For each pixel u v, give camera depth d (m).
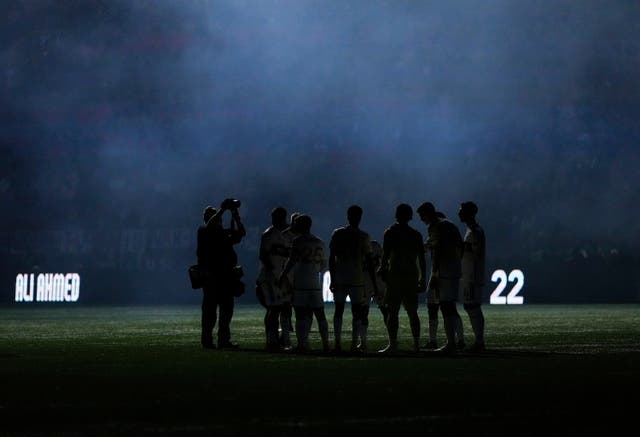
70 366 32.38
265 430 18.52
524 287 114.69
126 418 20.20
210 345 41.56
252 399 23.16
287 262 39.94
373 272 39.03
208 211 42.69
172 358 35.50
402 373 29.11
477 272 38.66
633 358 34.56
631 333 51.50
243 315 78.75
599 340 45.84
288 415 20.50
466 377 27.84
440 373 29.06
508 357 35.22
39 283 120.81
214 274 41.44
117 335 51.59
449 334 37.78
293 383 26.55
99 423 19.53
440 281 37.66
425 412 20.78
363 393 24.19
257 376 28.48
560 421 19.33
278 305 39.81
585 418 19.70
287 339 41.81
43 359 35.50
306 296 39.06
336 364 32.38
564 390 24.53
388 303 37.94
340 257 38.78
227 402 22.64
